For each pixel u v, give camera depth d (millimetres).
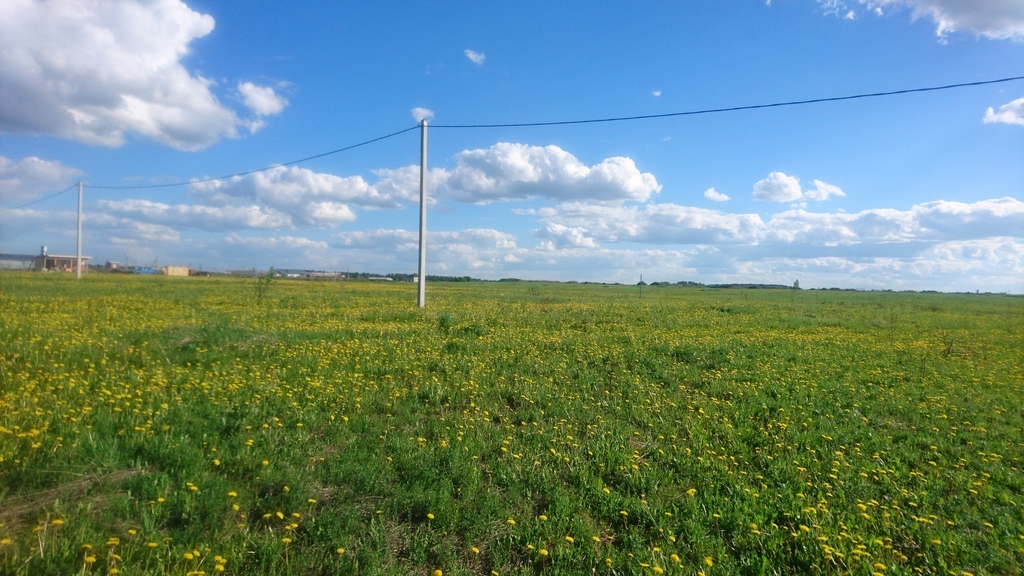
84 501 5281
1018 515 6121
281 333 15078
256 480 5871
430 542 5012
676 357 14352
